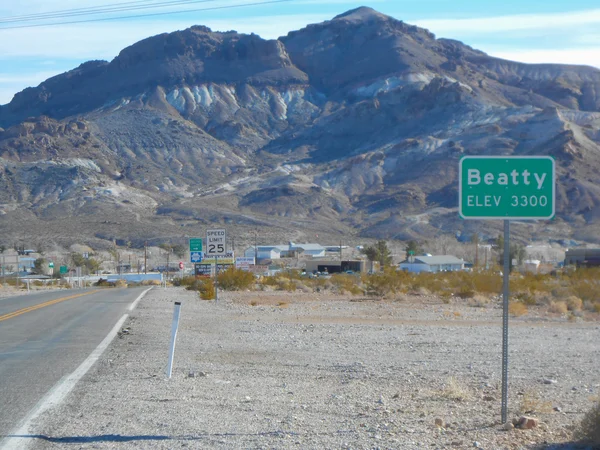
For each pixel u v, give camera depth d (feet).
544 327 82.79
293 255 469.57
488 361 53.62
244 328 79.56
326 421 32.81
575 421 32.55
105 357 53.93
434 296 149.48
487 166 30.58
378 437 29.60
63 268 303.89
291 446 28.53
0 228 597.93
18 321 83.71
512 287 149.79
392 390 41.57
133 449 28.40
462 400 38.22
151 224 610.65
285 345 63.41
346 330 77.51
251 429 31.30
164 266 438.40
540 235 482.69
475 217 30.55
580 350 60.34
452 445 28.30
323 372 48.52
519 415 33.94
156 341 65.10
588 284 135.54
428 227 556.10
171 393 39.78
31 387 41.14
